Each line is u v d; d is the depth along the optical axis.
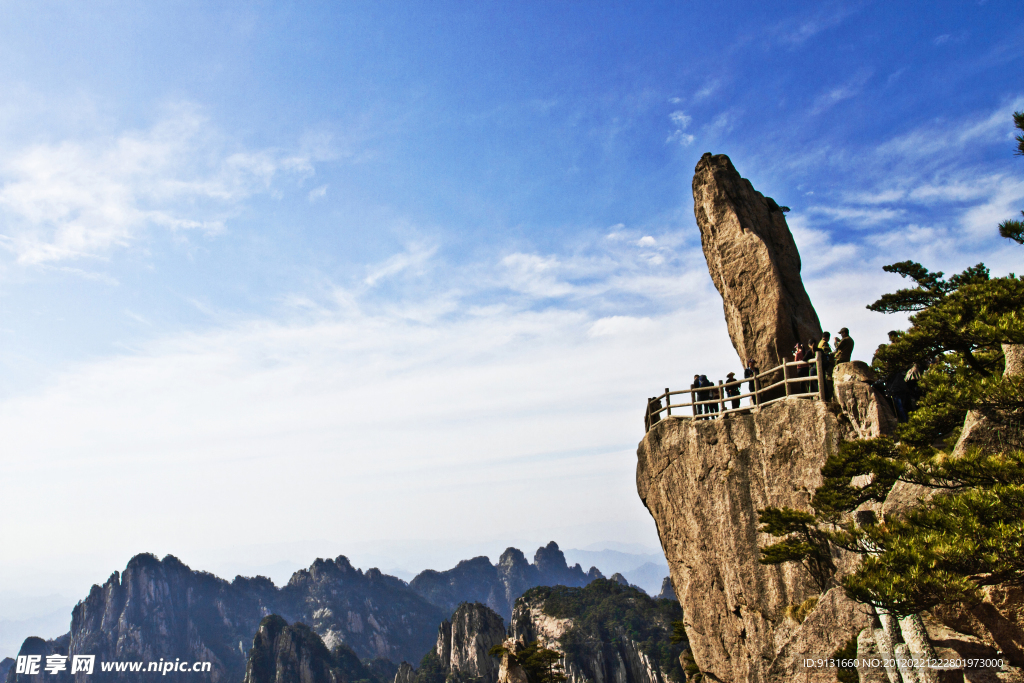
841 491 25.22
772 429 33.94
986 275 34.81
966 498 16.92
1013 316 19.67
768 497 33.25
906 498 22.64
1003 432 20.27
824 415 31.73
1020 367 21.48
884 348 25.02
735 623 33.75
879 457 21.03
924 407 22.92
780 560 27.00
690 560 36.75
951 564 15.79
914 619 18.83
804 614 30.03
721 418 36.22
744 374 37.34
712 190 44.22
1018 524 15.48
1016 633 18.48
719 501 35.19
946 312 22.28
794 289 41.69
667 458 38.91
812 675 24.12
